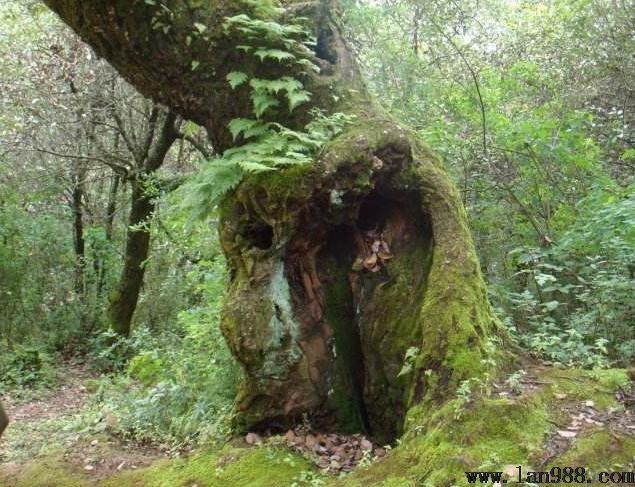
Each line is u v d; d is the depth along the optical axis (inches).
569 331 181.9
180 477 167.3
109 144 523.5
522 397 145.2
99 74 445.1
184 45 180.2
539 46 382.9
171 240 376.8
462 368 153.6
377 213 194.2
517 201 258.8
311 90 187.2
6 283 514.3
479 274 175.9
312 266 187.3
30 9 435.5
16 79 450.6
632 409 146.6
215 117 194.1
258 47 181.3
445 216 179.3
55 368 452.1
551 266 220.5
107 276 566.6
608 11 334.0
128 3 172.4
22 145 492.4
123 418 226.8
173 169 550.0
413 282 182.7
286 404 179.5
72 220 581.6
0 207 523.5
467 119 301.3
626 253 215.6
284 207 170.1
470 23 381.7
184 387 225.8
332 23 200.8
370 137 173.2
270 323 175.3
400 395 174.9
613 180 274.1
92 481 180.4
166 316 513.0
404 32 343.0
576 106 313.4
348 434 183.3
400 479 133.6
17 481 189.0
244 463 164.9
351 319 191.2
